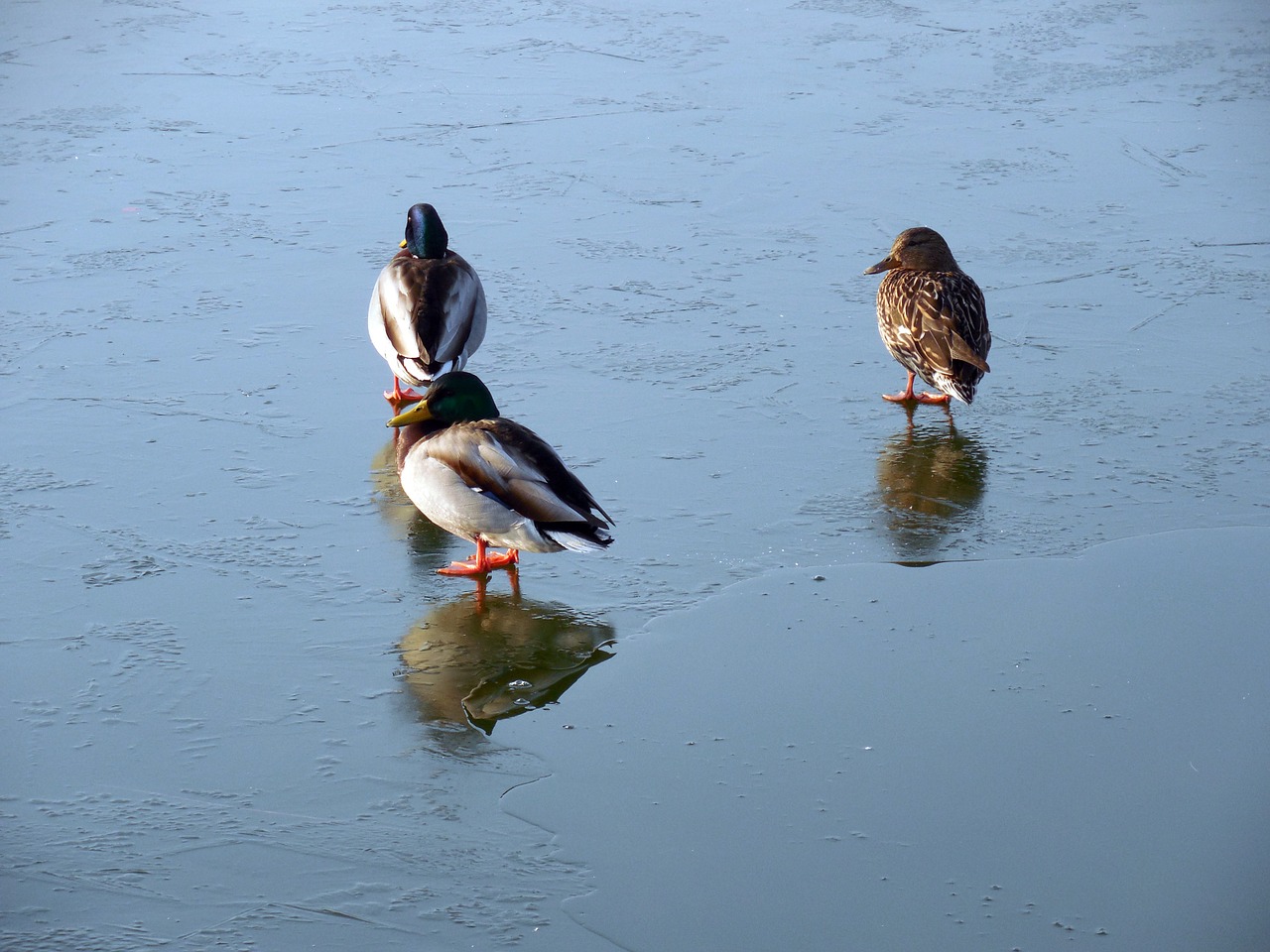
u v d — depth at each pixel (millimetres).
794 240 16812
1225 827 7203
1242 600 9438
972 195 18172
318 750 7812
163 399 12656
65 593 9438
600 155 19719
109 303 14758
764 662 8742
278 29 26016
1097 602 9430
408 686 8477
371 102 21891
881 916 6559
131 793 7391
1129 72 23516
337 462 11570
